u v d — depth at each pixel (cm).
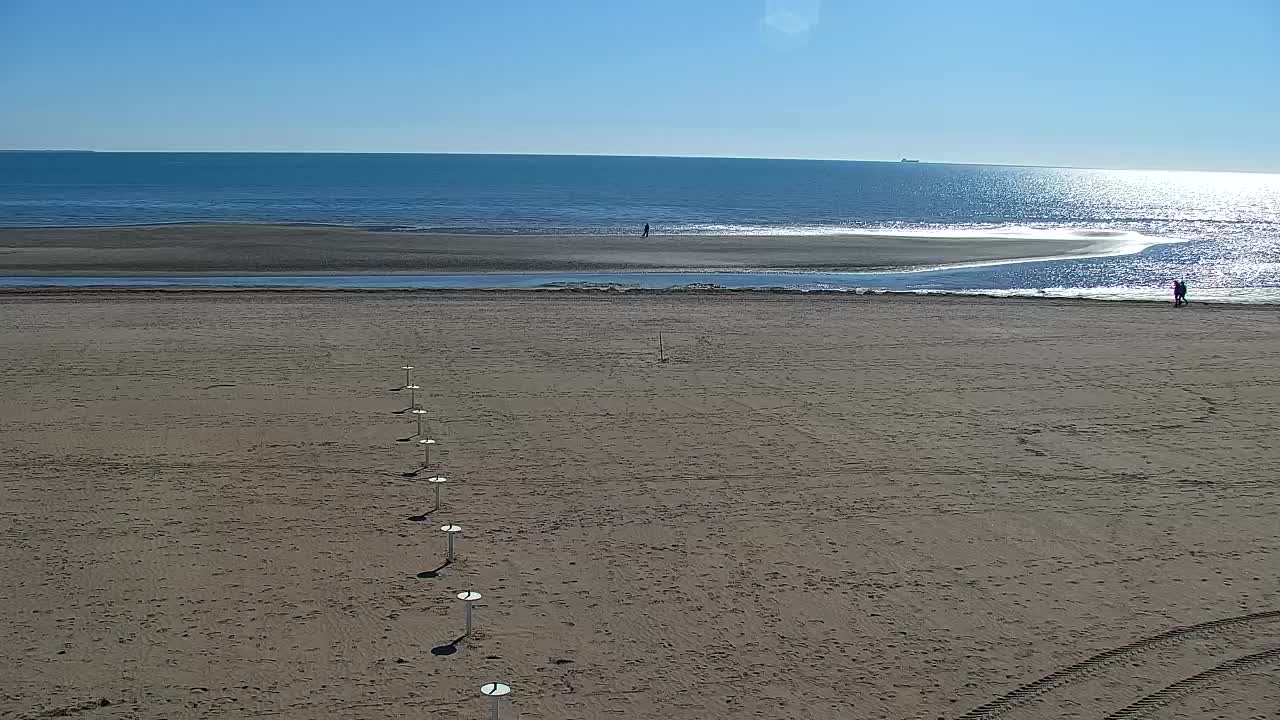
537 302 3622
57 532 1443
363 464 1773
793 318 3356
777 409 2198
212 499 1588
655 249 5641
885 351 2831
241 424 2005
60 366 2459
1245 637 1189
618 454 1858
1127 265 5456
